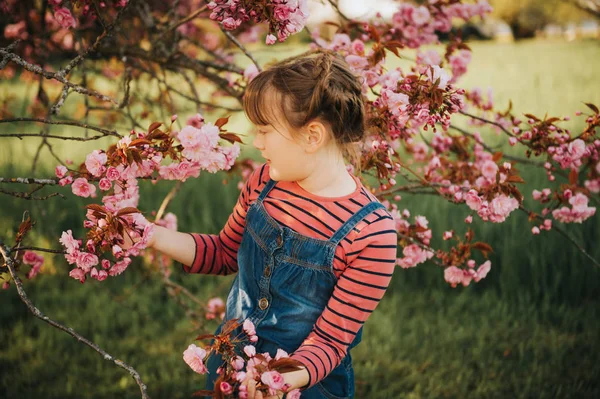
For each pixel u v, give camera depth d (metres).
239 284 1.37
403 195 4.35
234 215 1.48
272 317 1.30
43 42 2.68
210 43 3.74
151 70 2.66
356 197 1.30
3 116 3.56
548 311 3.61
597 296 3.74
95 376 3.00
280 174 1.29
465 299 3.76
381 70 1.87
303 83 1.24
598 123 1.93
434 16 2.60
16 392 2.79
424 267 3.99
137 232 1.26
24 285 3.85
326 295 1.29
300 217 1.30
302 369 1.16
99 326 3.46
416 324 3.52
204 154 1.27
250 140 6.30
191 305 3.73
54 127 6.10
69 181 1.30
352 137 1.32
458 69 2.46
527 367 3.08
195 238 1.47
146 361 3.15
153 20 2.72
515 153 5.09
